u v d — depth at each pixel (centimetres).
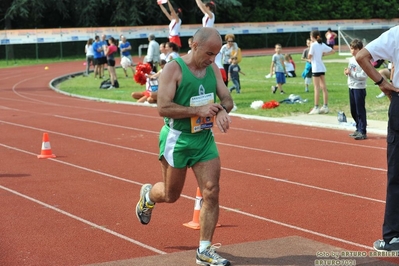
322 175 1276
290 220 962
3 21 7088
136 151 1598
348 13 8319
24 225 958
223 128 719
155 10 7188
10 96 3244
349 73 1662
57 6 6838
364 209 1017
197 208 931
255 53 6500
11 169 1398
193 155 738
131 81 3881
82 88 3534
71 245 857
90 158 1512
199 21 7738
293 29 7456
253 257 760
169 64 736
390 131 769
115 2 7031
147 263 750
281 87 2817
